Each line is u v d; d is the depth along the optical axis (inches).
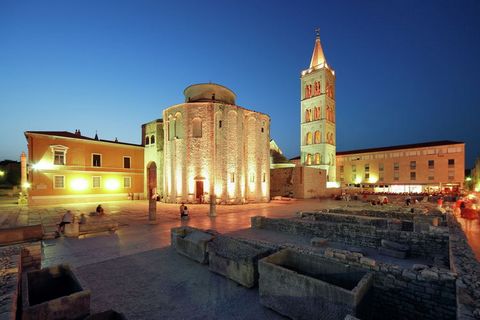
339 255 291.9
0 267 239.5
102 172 1413.6
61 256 391.2
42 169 1213.1
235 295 274.1
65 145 1294.3
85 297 200.7
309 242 473.7
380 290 259.4
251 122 1385.3
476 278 217.9
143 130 1635.1
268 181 1441.9
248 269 288.7
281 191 1704.0
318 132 2479.1
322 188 1782.7
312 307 221.5
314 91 2529.5
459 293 193.5
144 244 459.2
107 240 488.7
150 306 249.4
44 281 237.6
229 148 1278.3
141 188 1577.3
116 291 278.7
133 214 863.7
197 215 830.5
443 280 225.6
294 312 231.6
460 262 256.2
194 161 1249.4
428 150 2544.3
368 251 425.4
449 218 545.3
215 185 1235.9
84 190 1343.5
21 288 210.2
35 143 1208.2
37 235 467.8
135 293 274.8
